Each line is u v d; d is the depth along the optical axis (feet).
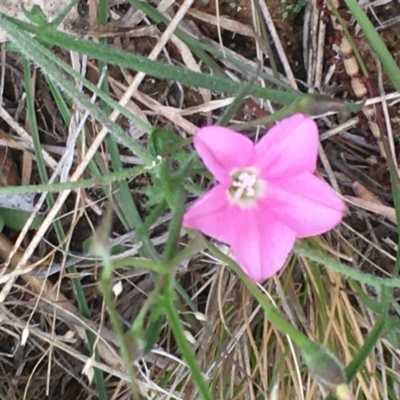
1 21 0.35
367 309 0.47
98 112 0.37
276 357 0.46
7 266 0.45
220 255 0.32
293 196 0.33
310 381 0.44
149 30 0.44
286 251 0.33
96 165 0.46
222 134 0.31
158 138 0.37
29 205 0.47
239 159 0.32
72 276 0.46
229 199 0.33
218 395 0.46
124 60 0.38
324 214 0.33
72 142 0.44
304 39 0.46
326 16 0.45
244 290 0.46
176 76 0.38
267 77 0.44
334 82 0.47
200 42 0.44
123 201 0.44
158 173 0.36
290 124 0.32
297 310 0.45
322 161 0.47
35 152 0.44
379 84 0.45
